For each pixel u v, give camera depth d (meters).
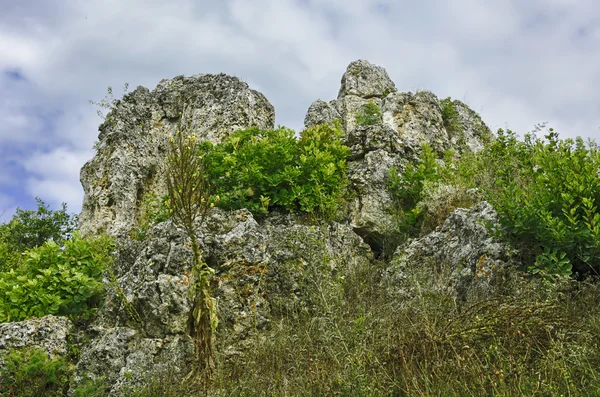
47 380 7.08
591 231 6.93
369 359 5.42
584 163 7.84
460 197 9.72
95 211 11.64
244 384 5.88
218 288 7.92
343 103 16.25
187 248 7.95
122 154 12.04
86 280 8.31
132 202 11.77
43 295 8.13
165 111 13.48
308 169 10.19
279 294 8.16
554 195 7.57
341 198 10.28
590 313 6.02
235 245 8.27
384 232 10.00
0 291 8.38
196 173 6.73
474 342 5.37
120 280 8.15
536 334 5.22
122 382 6.91
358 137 11.42
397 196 10.52
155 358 7.22
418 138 13.14
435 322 5.68
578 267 7.29
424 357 5.25
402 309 6.49
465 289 7.57
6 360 7.16
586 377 4.74
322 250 8.39
